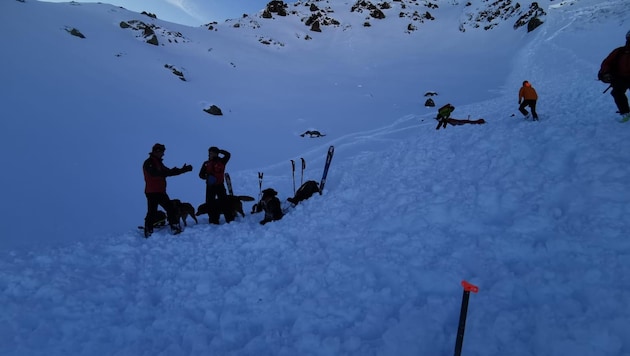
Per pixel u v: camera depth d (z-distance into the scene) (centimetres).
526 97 966
